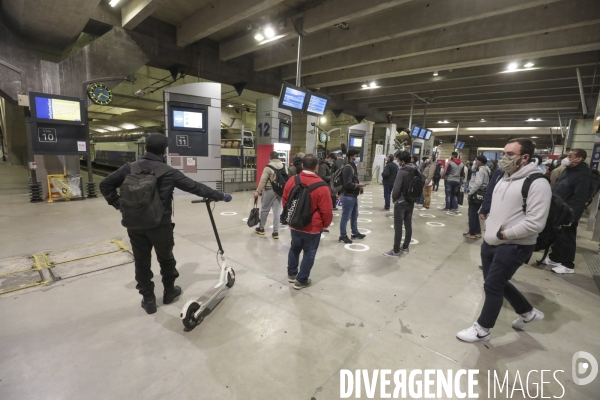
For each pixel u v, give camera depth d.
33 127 6.14
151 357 1.92
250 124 21.66
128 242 4.07
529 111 15.21
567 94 11.49
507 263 2.04
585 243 5.03
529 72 9.80
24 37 6.98
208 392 1.67
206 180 8.73
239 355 1.98
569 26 5.95
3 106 15.61
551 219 2.29
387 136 16.88
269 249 4.09
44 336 2.08
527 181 1.93
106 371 1.79
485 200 3.35
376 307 2.68
